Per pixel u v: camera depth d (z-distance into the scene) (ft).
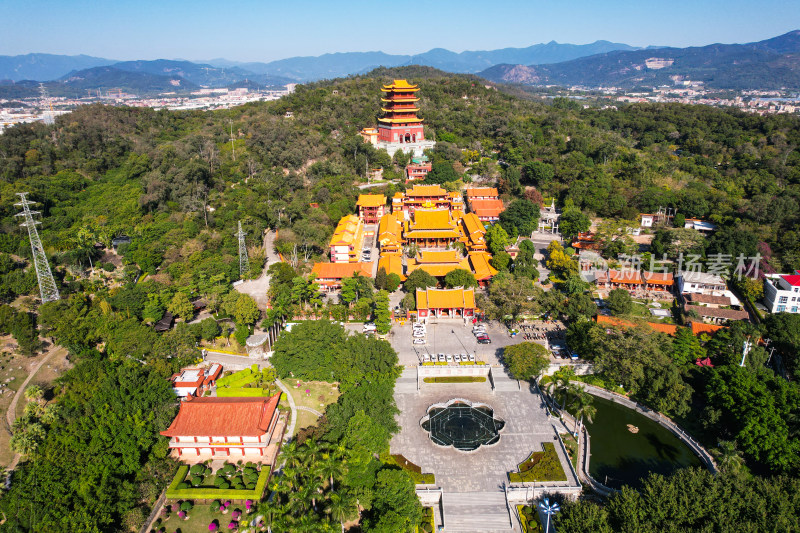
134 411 272.72
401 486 240.73
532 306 390.01
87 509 228.02
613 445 294.46
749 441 264.52
